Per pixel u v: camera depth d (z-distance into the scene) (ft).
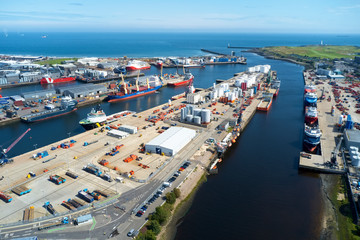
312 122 601.21
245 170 407.23
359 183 348.18
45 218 275.39
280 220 298.97
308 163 408.87
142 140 483.10
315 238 272.92
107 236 252.83
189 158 415.03
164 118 607.37
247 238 272.51
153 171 371.56
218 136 504.43
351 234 274.36
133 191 324.80
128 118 614.34
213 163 415.23
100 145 460.14
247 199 336.08
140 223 270.87
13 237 250.16
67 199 309.42
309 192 351.67
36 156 411.34
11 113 639.76
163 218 273.95
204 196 338.95
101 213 284.82
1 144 508.53
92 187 332.39
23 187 328.90
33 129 587.27
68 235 253.65
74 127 602.03
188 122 570.46
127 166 385.09
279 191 353.92
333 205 322.14
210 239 268.82
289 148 486.38
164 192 324.39
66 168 379.76
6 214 284.00
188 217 298.76
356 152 403.34
